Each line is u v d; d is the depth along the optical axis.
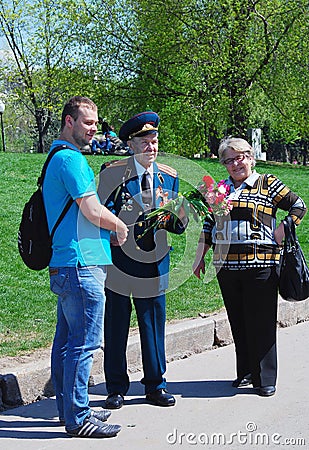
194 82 26.03
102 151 16.00
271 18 25.75
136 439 4.29
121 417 4.65
